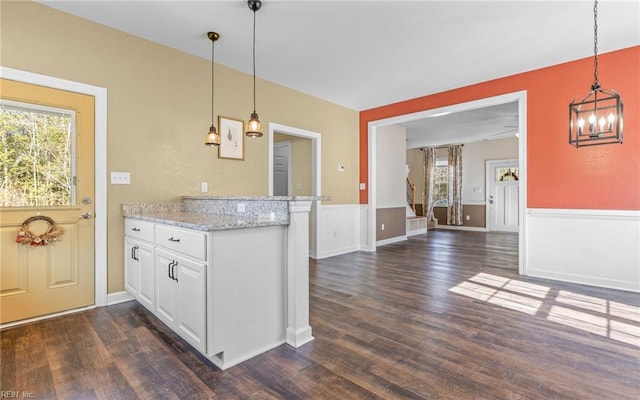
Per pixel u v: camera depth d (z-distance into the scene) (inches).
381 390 64.0
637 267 126.5
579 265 138.6
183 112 131.6
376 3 99.2
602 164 132.6
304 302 85.7
